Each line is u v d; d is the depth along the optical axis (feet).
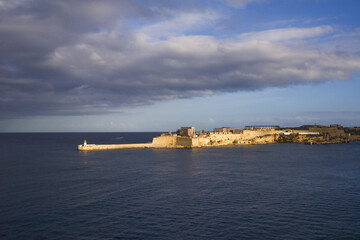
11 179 252.62
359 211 161.99
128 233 132.16
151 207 169.58
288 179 251.80
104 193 201.36
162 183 234.79
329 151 549.13
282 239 125.29
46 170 302.66
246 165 343.46
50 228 138.10
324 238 126.31
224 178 256.52
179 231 134.21
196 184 230.68
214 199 186.29
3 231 134.62
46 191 207.62
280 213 158.71
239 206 171.32
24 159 408.26
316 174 277.85
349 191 207.62
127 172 289.33
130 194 198.70
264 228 137.59
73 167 325.01
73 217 152.76
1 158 421.59
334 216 153.89
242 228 137.49
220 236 128.47
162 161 383.65
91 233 132.26
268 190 210.38
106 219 149.79
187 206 171.42
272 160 396.57
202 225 141.49
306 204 175.22
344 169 310.04
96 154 483.92
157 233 131.95
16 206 171.53
